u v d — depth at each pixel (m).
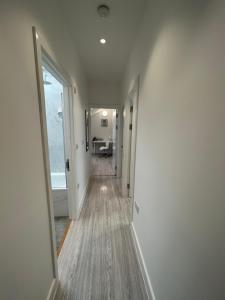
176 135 0.85
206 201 0.59
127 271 1.50
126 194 3.08
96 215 2.47
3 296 0.68
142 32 1.65
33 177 0.96
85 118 3.38
